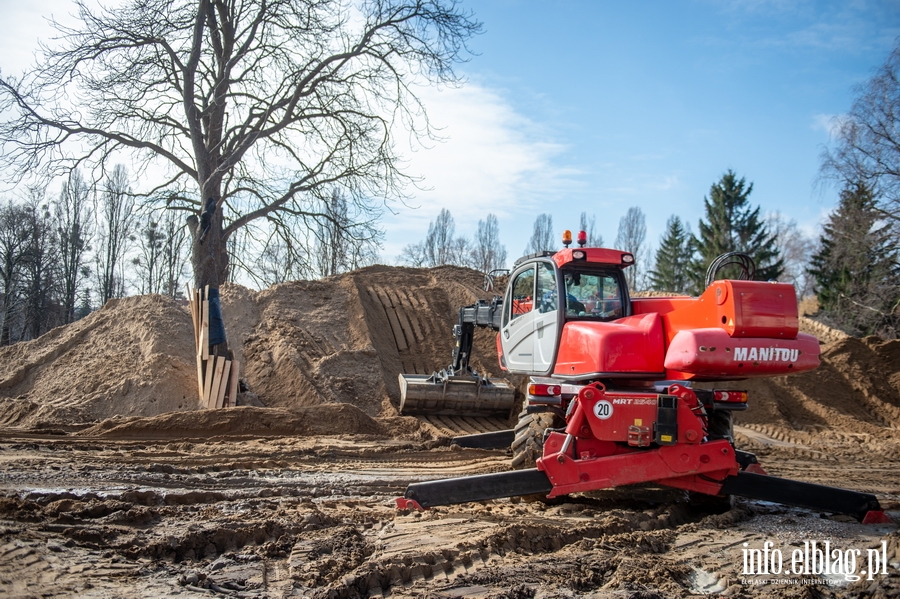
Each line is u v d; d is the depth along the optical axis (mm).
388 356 15672
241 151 14359
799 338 6391
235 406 11844
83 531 5027
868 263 25141
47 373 13383
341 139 16156
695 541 5828
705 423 6926
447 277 19312
